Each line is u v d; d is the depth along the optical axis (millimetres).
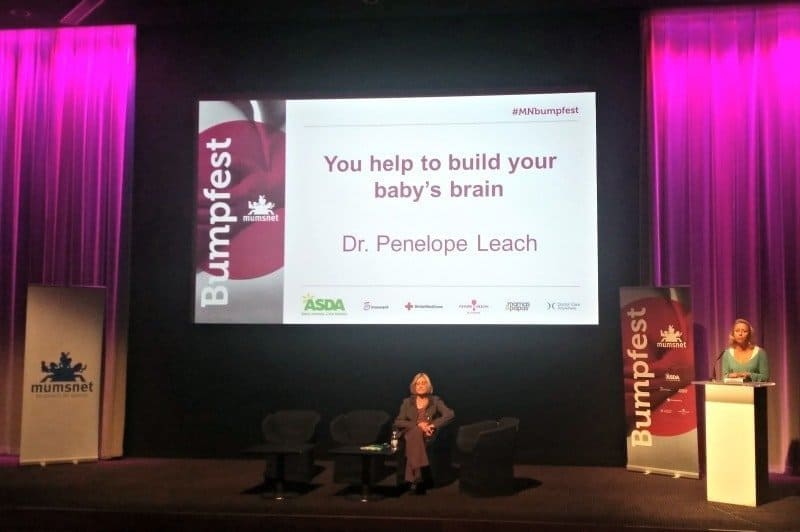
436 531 4645
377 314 6406
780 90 6242
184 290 6734
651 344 5879
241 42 6809
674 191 6305
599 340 6309
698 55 6367
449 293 6355
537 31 6539
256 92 6684
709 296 6230
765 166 6223
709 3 6234
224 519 4766
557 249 6281
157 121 6855
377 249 6441
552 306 6258
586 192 6277
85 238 6828
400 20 6664
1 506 4949
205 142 6645
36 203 6902
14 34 7020
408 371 6465
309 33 6750
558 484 5609
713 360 6195
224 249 6566
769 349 6145
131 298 6805
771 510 4863
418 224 6418
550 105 6359
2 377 6848
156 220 6801
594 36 6480
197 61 6840
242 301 6539
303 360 6570
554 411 6324
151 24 6840
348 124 6531
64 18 6707
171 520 4793
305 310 6473
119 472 6051
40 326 6352
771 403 6086
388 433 5914
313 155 6539
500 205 6352
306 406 6547
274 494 5277
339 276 6461
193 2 6352
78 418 6430
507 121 6387
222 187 6605
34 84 6988
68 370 6410
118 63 6902
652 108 6363
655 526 4504
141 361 6742
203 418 6648
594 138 6289
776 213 6184
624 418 6246
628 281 6336
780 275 6141
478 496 5258
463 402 6395
